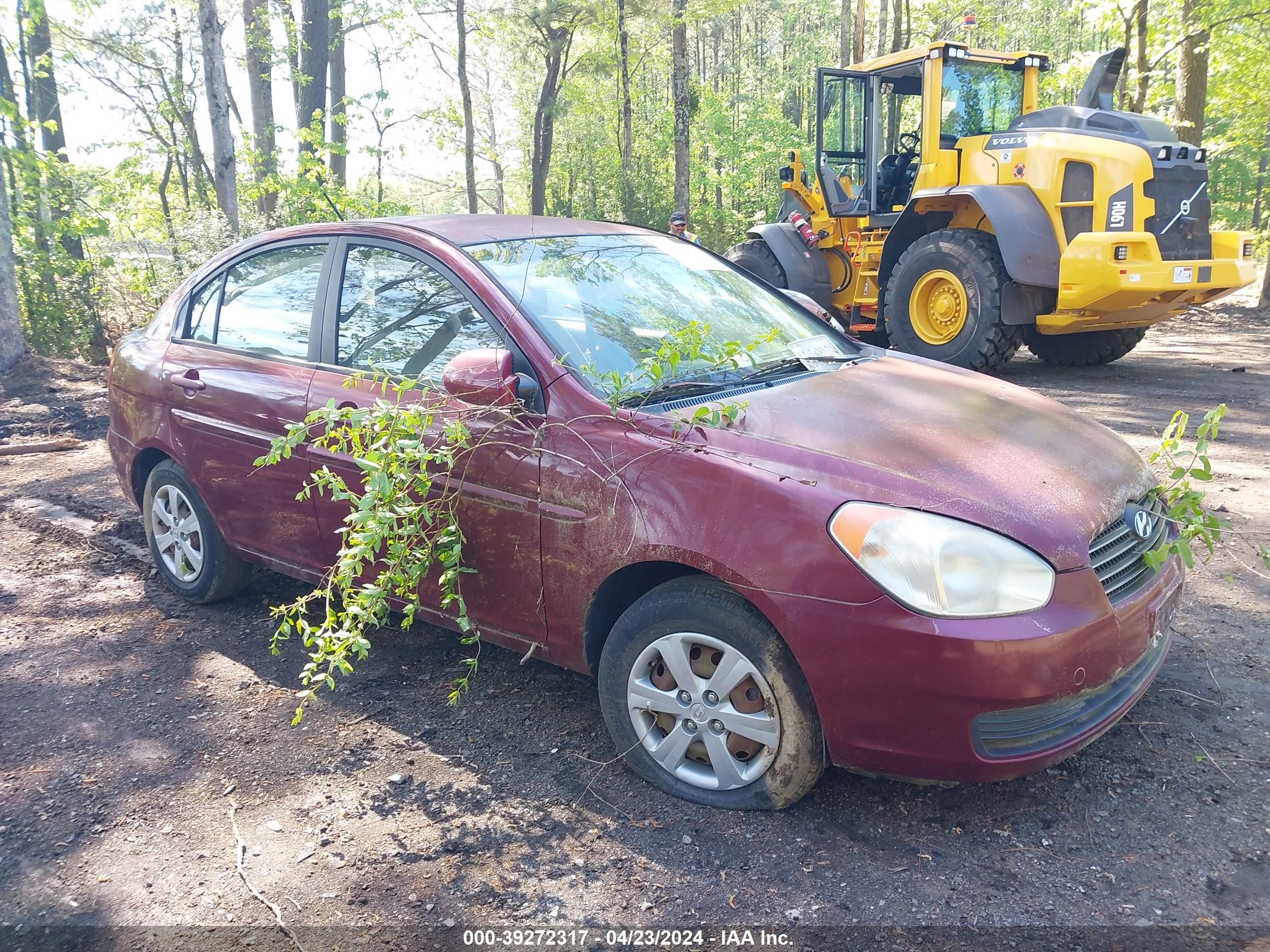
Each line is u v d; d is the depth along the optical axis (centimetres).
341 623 403
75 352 1243
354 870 256
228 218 1275
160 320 458
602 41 2709
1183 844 253
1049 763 247
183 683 366
